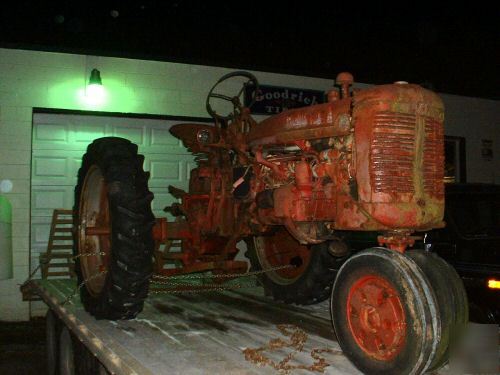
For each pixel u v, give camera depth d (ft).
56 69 25.03
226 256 16.81
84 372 14.46
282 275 17.01
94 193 16.19
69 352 16.48
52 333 18.74
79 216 15.99
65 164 26.07
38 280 21.95
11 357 20.81
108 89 25.85
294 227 13.14
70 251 25.81
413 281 9.07
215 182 16.63
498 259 15.70
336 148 11.74
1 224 23.11
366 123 10.87
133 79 26.30
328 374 9.45
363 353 9.62
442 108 11.23
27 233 24.52
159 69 26.76
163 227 16.67
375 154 10.71
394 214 10.57
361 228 11.12
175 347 11.01
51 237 25.26
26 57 24.63
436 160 11.06
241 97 28.35
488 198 17.38
